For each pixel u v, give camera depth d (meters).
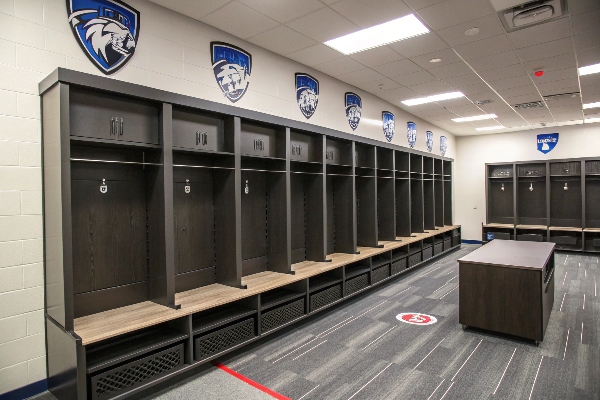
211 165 3.58
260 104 4.15
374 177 5.52
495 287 3.51
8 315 2.38
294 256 4.49
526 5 3.31
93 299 2.72
